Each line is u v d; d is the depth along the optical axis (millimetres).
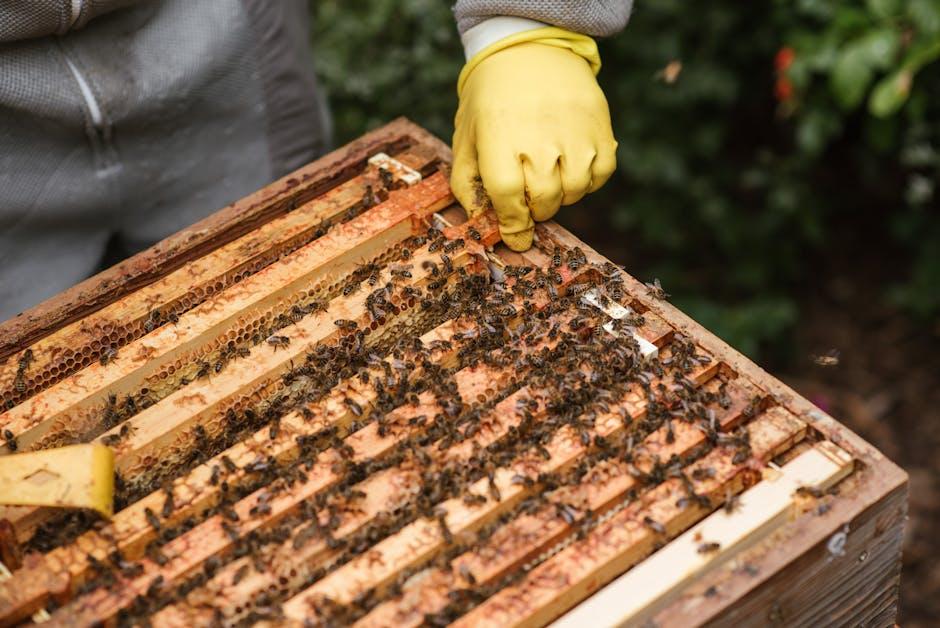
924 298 5312
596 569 1933
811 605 2107
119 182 3066
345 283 2531
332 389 2266
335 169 2752
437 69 5059
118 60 2898
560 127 2590
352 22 5105
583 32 2812
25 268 3041
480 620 1872
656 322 2365
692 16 5152
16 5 2623
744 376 2252
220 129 3180
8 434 2182
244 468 2113
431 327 2492
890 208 5797
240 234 2670
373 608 1938
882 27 4355
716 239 5727
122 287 2520
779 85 4742
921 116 4852
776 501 2025
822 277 5695
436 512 2000
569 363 2264
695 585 1947
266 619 1890
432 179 2697
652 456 2090
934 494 4816
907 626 4367
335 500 2041
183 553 1976
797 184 5422
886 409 5145
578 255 2514
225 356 2320
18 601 1904
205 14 2984
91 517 2078
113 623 1920
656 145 5352
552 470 2074
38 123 2852
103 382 2275
